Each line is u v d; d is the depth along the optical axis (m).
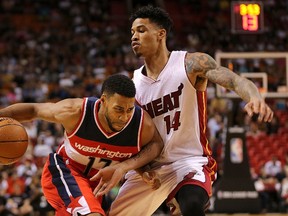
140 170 5.27
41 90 21.50
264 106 4.36
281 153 18.95
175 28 30.03
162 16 5.30
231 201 12.39
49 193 5.28
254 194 12.39
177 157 5.33
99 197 5.48
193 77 5.18
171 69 5.26
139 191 5.53
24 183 14.36
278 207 14.33
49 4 30.09
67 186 5.18
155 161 5.42
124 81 4.80
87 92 21.44
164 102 5.27
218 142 16.83
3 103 20.91
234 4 12.52
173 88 5.23
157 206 5.65
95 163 5.22
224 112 18.64
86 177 5.32
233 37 27.31
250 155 18.69
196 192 5.00
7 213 13.02
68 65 24.59
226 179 12.47
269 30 29.23
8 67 23.50
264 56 12.44
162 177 5.36
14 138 5.00
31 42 26.09
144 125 5.05
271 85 14.82
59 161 5.33
